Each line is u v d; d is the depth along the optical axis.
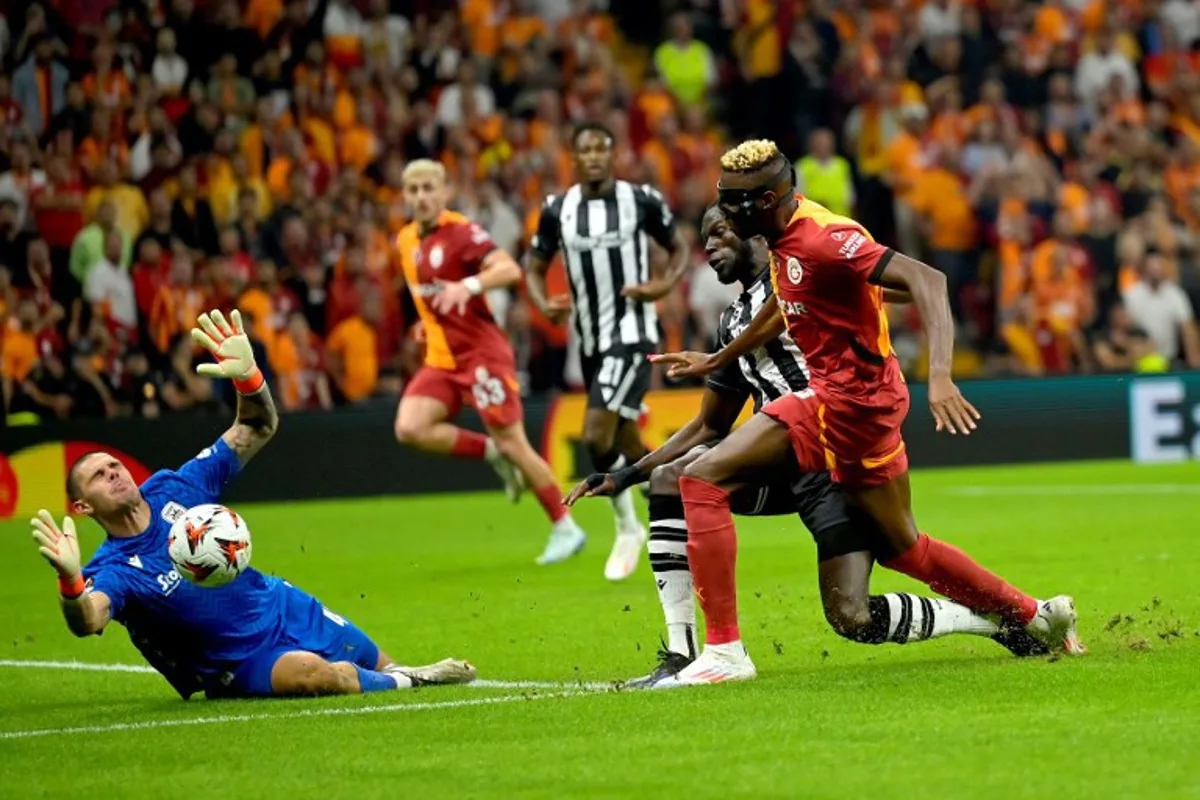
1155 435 56.56
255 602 20.05
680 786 14.61
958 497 46.47
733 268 20.44
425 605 29.52
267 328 50.78
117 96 53.91
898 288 17.89
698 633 25.06
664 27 67.25
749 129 64.19
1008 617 20.27
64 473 47.62
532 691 20.16
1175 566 30.52
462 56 60.56
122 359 49.28
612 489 20.55
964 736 16.03
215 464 20.58
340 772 15.66
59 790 15.44
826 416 18.98
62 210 51.09
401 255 36.03
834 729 16.58
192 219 51.78
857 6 66.62
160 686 22.36
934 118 63.56
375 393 52.81
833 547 19.62
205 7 56.41
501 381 35.28
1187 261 62.72
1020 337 59.94
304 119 56.31
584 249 33.41
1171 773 14.44
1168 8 70.62
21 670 24.17
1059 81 65.56
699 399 53.03
